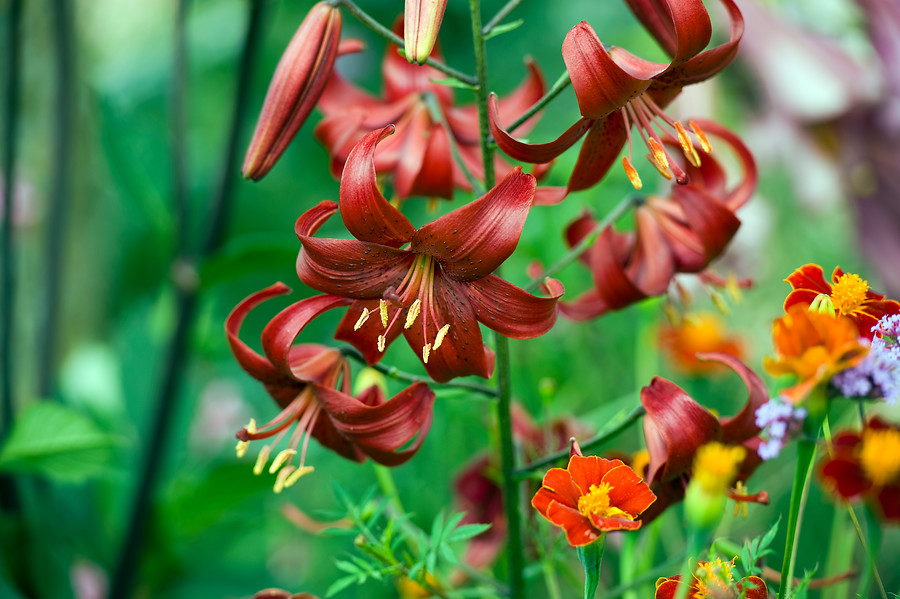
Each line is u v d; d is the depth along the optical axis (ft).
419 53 2.37
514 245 2.32
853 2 3.33
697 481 2.19
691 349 3.33
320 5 2.50
